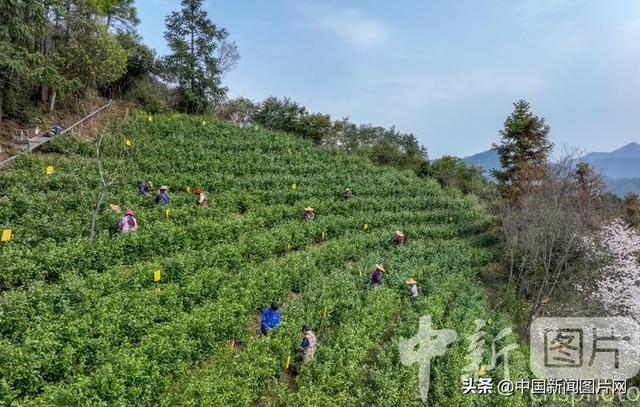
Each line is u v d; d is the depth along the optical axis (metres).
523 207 27.58
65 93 33.03
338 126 56.59
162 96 48.91
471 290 25.20
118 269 16.44
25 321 11.66
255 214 25.94
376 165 50.88
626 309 23.72
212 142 37.62
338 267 24.27
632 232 26.67
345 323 17.12
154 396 11.12
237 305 15.52
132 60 43.72
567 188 25.97
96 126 33.81
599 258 24.97
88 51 34.50
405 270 24.59
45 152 26.84
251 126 48.03
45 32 28.39
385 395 13.66
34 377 9.88
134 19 46.28
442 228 34.94
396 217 33.84
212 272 17.48
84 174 23.91
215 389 11.09
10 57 25.06
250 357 13.23
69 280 13.70
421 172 60.06
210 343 13.81
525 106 35.50
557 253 25.36
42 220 17.67
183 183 27.69
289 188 33.12
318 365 13.95
